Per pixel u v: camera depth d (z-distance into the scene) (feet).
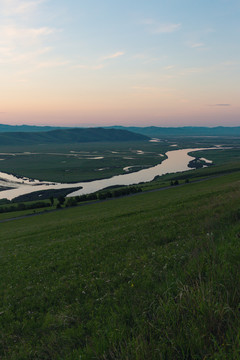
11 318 29.37
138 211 115.34
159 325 17.37
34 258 57.98
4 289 40.52
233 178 312.09
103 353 16.43
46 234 105.19
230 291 18.02
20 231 143.64
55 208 299.79
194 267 25.04
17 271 49.65
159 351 14.29
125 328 18.81
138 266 34.19
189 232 45.93
